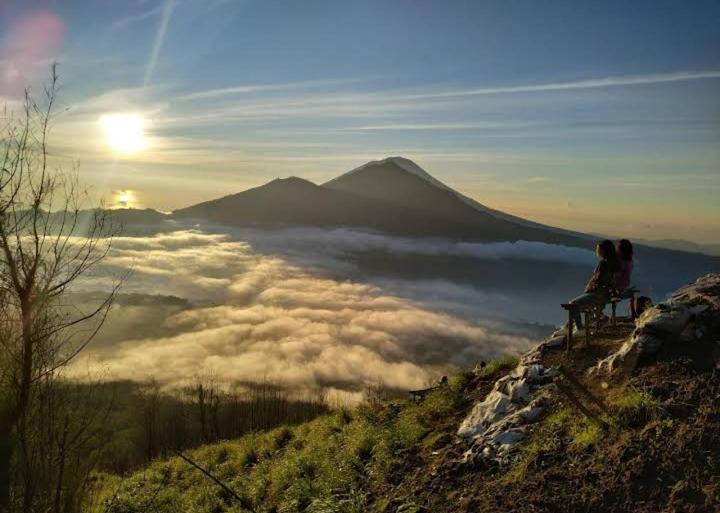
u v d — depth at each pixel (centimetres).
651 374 855
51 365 620
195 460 1856
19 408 611
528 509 709
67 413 634
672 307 930
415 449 1081
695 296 1005
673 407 761
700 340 877
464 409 1197
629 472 692
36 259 572
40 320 590
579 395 937
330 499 977
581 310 1109
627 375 895
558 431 859
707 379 786
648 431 739
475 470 880
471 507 768
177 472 1770
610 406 834
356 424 1407
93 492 685
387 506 881
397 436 1141
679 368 838
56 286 585
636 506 647
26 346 601
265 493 1271
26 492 626
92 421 645
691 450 680
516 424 955
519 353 1376
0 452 613
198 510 1306
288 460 1371
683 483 642
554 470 766
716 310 914
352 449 1193
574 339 1166
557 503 702
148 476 1720
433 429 1155
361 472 1098
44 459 638
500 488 786
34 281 573
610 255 1127
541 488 741
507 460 860
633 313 1205
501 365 1337
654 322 916
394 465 1038
